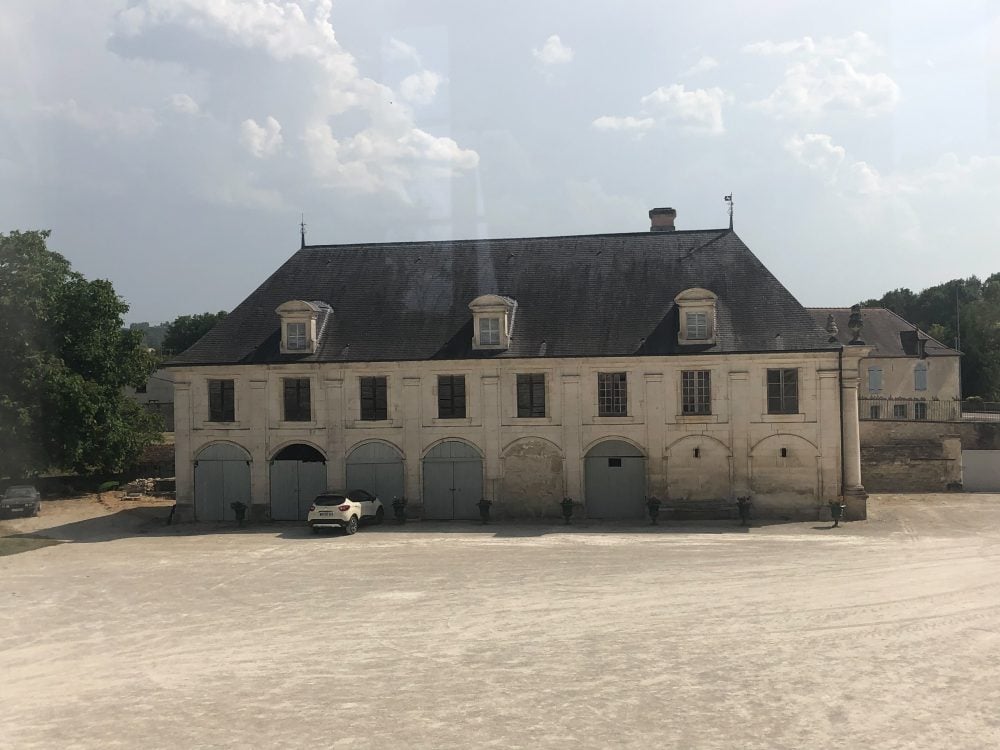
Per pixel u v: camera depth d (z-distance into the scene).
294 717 13.04
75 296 47.22
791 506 33.59
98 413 46.12
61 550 30.23
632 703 13.23
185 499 36.62
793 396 33.81
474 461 35.41
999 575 22.00
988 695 13.30
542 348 35.06
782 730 12.05
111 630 18.52
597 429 34.66
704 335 34.34
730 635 16.81
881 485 41.31
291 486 36.25
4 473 43.66
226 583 23.27
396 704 13.45
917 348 68.50
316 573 24.33
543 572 23.53
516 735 12.09
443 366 35.41
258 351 36.59
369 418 35.94
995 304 89.06
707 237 38.00
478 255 39.09
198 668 15.64
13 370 43.34
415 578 23.16
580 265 37.97
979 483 41.22
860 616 18.05
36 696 14.37
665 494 34.28
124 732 12.64
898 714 12.58
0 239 43.44
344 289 38.81
